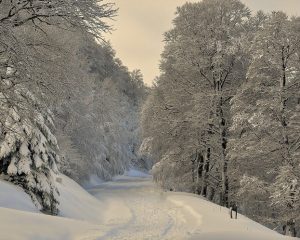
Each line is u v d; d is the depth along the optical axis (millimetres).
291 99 24344
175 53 27828
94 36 10492
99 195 30906
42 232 10430
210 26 27203
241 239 11516
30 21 10430
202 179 29750
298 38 21797
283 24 22109
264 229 16766
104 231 12930
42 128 18188
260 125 21406
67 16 9836
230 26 27594
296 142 21891
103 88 53906
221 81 27578
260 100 21859
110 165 54875
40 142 17078
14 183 16484
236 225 16156
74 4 9602
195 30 28422
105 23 10211
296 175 19484
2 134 15922
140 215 20875
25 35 10500
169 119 29672
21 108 10789
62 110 32594
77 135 39125
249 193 23375
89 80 40812
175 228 16500
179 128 29547
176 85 29297
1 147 15945
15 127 15391
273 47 22219
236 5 27844
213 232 12938
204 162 29172
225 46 26391
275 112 21828
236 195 25078
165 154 30859
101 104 48906
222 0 27797
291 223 20844
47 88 10508
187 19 29188
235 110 23797
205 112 26656
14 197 15203
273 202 20359
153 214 21234
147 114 31422
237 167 25359
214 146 27516
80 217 19281
